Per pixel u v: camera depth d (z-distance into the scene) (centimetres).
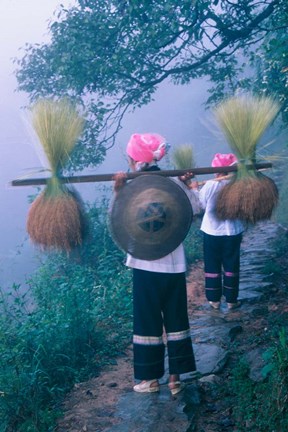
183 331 412
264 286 715
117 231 393
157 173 395
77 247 388
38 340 479
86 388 454
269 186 405
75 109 388
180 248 412
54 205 369
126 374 479
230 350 503
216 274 645
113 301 652
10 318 558
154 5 1010
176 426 376
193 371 417
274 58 884
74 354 495
